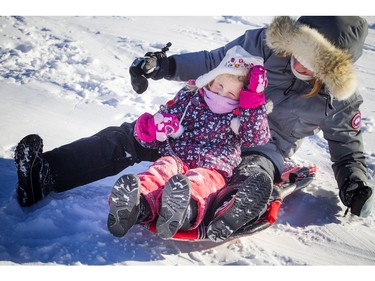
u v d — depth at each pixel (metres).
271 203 2.59
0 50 5.16
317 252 2.62
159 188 2.37
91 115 3.98
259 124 2.63
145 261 2.32
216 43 6.85
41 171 2.52
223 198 2.43
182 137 2.73
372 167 3.68
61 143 3.41
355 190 2.92
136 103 4.37
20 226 2.40
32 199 2.56
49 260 2.21
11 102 3.98
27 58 5.05
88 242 2.36
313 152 3.96
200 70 3.22
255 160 2.84
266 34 3.00
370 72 6.42
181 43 6.56
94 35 6.26
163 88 4.83
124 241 2.43
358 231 2.88
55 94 4.28
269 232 2.74
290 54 2.94
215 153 2.64
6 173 2.94
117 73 5.08
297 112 3.05
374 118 4.73
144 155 2.88
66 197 2.71
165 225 2.24
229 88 2.69
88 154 2.71
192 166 2.65
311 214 3.01
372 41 8.20
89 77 4.85
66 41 5.78
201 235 2.39
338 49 2.80
